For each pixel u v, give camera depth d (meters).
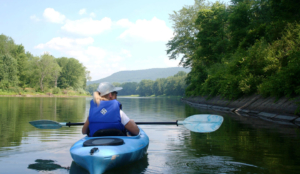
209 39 28.38
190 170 3.28
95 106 3.86
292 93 9.95
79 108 17.39
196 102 27.23
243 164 3.53
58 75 84.25
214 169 3.32
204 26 29.12
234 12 23.08
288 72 9.69
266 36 17.61
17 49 74.50
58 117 10.66
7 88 61.47
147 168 3.37
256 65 14.77
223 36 28.33
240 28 22.47
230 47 25.22
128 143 3.55
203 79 30.30
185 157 3.94
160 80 161.12
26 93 69.00
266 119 9.47
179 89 126.62
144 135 4.34
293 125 7.65
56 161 3.77
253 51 15.46
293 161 3.65
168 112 13.81
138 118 10.43
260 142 5.07
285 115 9.20
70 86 94.12
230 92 16.41
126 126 3.92
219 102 18.42
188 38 35.41
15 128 7.23
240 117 10.30
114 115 3.79
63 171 3.29
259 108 11.68
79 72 97.06
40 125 5.06
